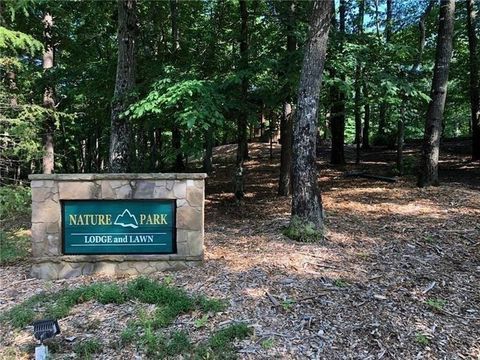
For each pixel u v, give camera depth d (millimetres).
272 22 8977
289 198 9656
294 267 5172
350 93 7984
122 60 8008
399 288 4672
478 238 6266
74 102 12461
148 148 17312
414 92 8148
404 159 13914
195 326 3895
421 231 6621
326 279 4832
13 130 6344
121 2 7898
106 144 17062
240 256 5676
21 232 7520
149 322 3920
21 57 10828
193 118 6355
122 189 5348
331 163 14305
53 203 5312
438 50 9414
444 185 9828
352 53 8297
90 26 11352
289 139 9836
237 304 4270
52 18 10875
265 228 7105
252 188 11555
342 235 6445
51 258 5309
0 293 4883
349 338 3729
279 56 8422
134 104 7148
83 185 5309
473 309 4293
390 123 13484
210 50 9562
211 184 12898
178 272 5250
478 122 13250
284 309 4160
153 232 5398
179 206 5379
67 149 18719
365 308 4219
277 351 3531
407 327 3922
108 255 5363
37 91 10156
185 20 11766
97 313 4227
